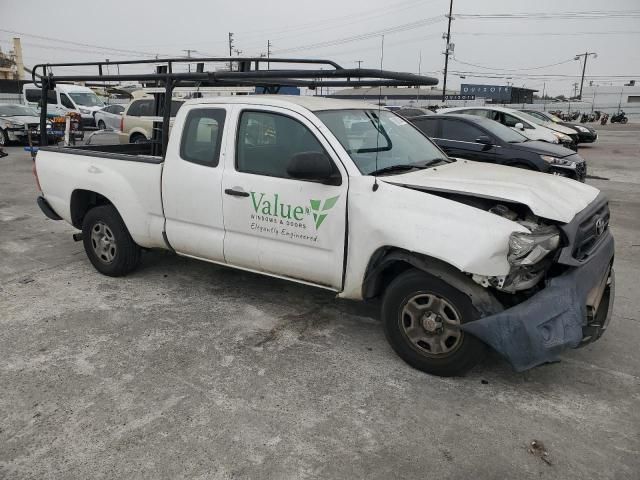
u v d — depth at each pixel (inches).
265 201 158.6
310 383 136.3
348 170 144.7
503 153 380.2
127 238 204.2
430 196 133.3
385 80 169.9
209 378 138.5
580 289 126.7
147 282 207.5
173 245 188.5
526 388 134.5
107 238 209.6
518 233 121.5
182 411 124.1
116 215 203.3
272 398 129.6
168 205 183.8
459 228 125.5
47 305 185.0
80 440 114.0
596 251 138.0
